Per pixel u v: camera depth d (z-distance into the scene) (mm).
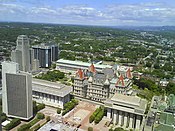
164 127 184250
